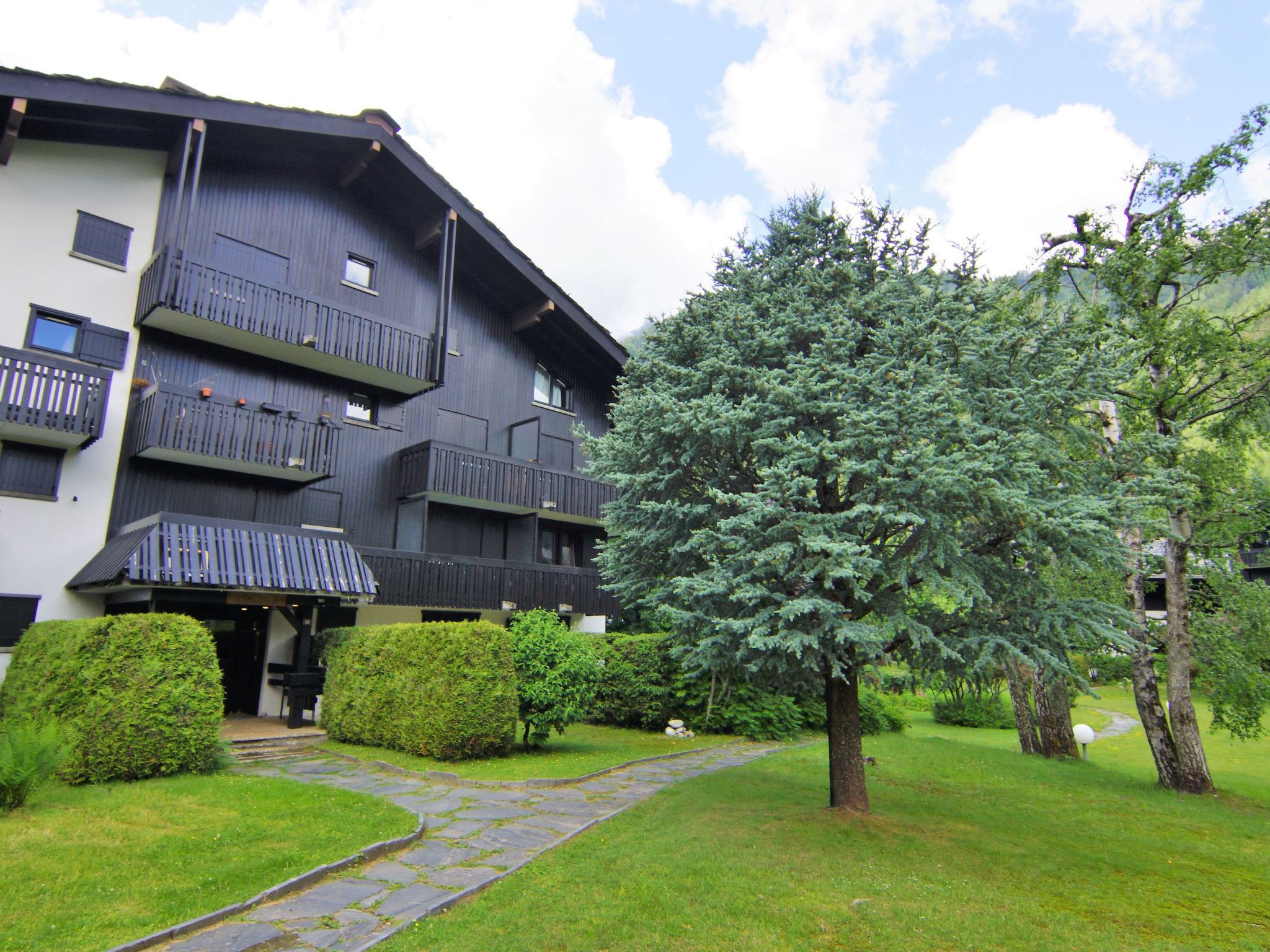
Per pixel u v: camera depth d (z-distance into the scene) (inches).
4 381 486.9
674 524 389.1
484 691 487.2
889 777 526.6
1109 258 612.1
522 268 807.7
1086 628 327.9
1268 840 388.2
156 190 622.2
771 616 332.8
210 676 411.2
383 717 511.2
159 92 562.6
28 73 504.7
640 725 730.2
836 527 329.1
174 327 599.2
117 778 369.1
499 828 336.8
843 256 416.5
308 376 695.7
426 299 805.9
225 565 518.3
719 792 424.8
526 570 769.6
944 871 295.4
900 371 349.4
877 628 319.9
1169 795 523.2
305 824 316.2
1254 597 569.6
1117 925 246.1
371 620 714.8
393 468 746.8
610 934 224.4
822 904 252.7
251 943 210.4
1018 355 365.4
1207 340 565.0
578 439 937.5
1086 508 307.4
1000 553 357.7
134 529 542.6
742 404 378.9
